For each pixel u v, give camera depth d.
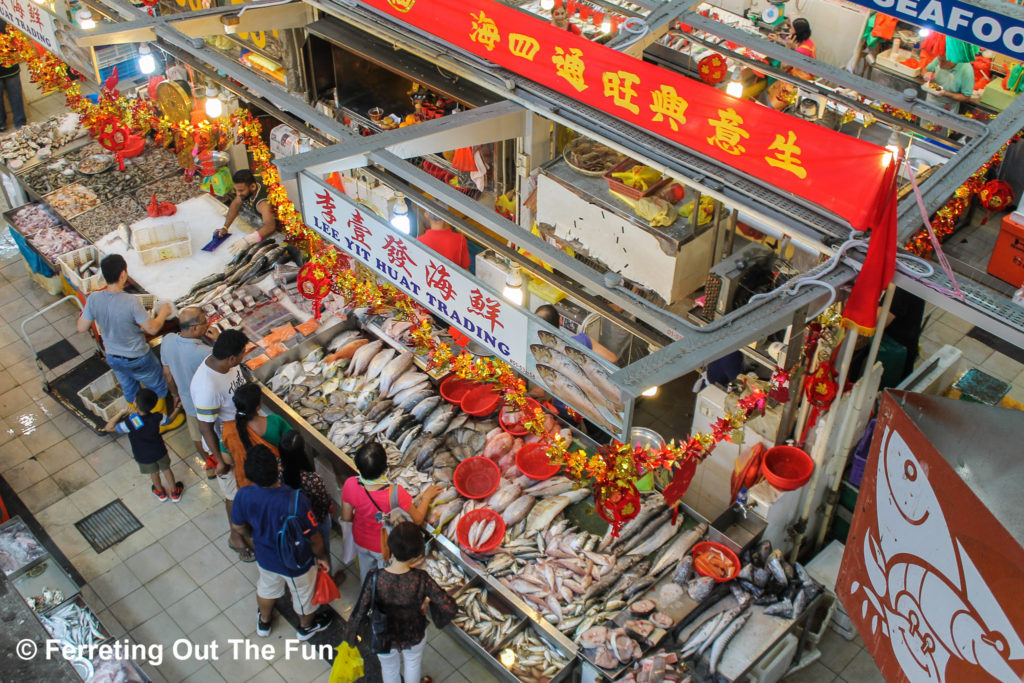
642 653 5.65
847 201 4.60
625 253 6.54
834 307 5.11
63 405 8.16
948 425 3.72
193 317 6.80
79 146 9.68
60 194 9.05
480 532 6.29
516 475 6.70
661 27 6.43
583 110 5.80
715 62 7.29
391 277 5.35
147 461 7.08
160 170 9.37
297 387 7.33
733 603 5.96
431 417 7.04
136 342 7.40
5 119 11.27
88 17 8.36
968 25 5.52
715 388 6.40
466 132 6.14
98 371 8.42
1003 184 8.52
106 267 7.18
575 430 6.89
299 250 8.27
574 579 6.05
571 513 6.48
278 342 7.56
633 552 6.19
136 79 10.22
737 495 6.29
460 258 7.46
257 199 8.87
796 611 5.89
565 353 4.57
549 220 6.97
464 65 6.35
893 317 6.85
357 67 8.60
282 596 6.67
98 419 7.98
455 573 6.34
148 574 6.89
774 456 6.17
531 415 6.09
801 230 4.83
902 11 5.79
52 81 9.46
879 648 4.06
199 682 6.22
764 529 6.19
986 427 3.65
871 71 9.59
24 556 6.28
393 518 6.10
